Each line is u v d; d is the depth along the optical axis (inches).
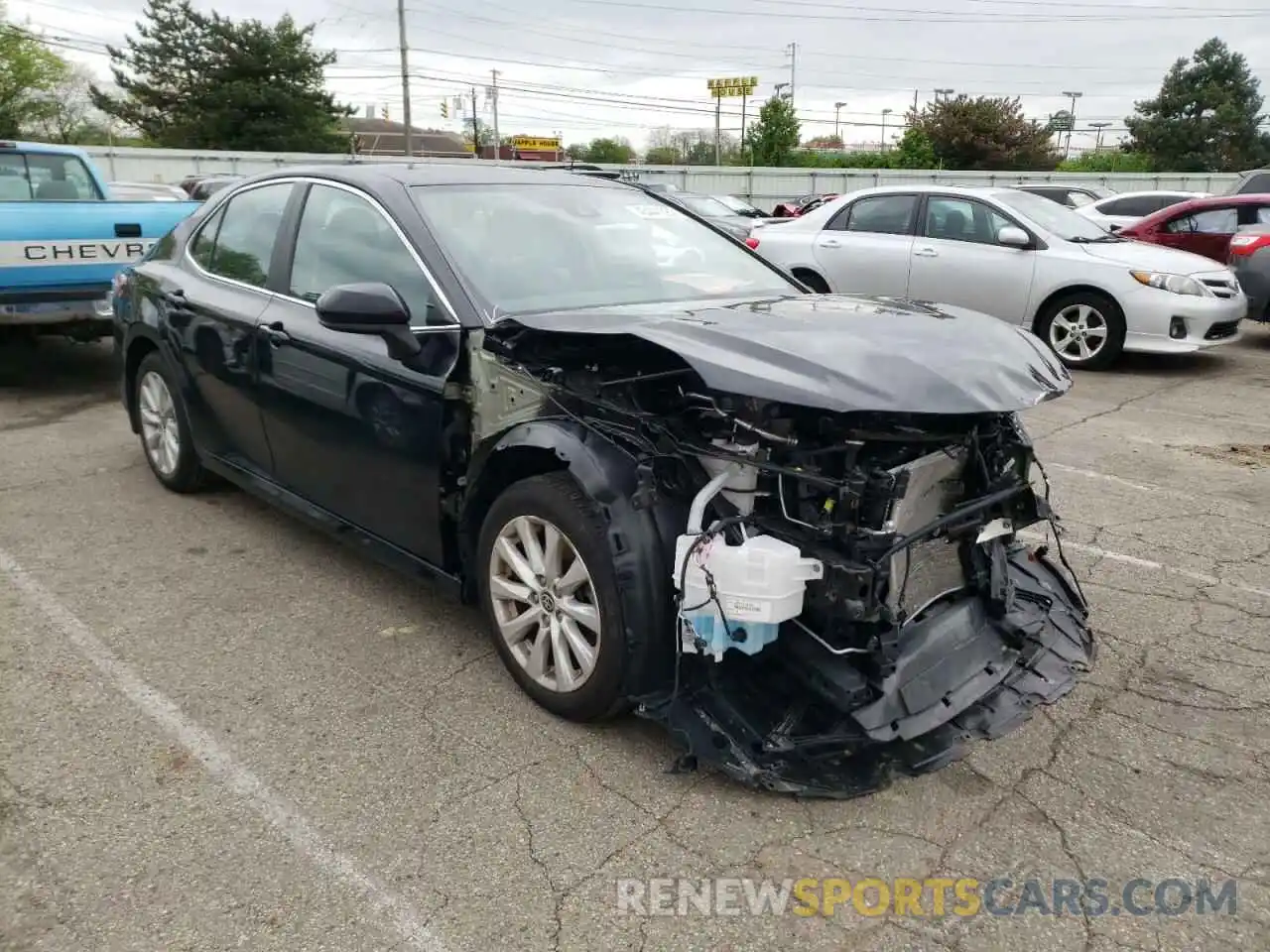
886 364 104.9
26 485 217.2
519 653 130.7
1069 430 278.7
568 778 114.8
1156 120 2792.8
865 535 105.3
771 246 425.4
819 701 110.5
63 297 273.7
